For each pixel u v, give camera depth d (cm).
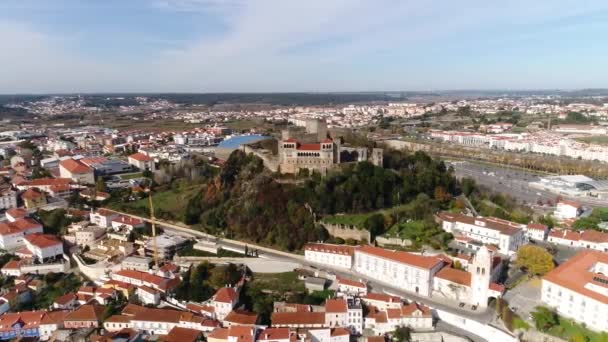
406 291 19912
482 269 18338
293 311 18212
